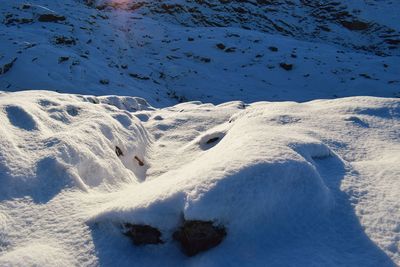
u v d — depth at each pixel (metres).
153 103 17.09
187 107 11.56
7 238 3.73
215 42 25.50
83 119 6.81
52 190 4.54
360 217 3.67
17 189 4.37
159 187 3.98
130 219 3.66
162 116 10.03
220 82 21.44
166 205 3.58
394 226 3.48
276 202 3.63
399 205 3.77
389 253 3.18
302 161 4.04
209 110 10.43
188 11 31.64
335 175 4.53
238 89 20.81
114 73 18.98
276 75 22.56
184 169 4.90
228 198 3.47
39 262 3.27
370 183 4.31
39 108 6.68
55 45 19.61
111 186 5.31
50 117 6.45
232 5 33.31
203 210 3.35
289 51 25.36
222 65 23.52
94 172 5.23
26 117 5.79
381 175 4.48
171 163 6.82
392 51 28.58
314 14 34.38
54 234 3.80
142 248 3.61
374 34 30.86
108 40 23.44
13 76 16.09
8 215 4.01
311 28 32.41
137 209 3.63
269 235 3.44
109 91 16.66
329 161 4.93
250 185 3.58
